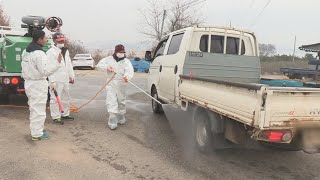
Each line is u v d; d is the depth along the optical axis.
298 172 5.38
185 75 6.77
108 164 5.40
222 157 5.93
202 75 7.27
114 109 7.51
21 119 8.13
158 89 8.79
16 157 5.55
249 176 5.11
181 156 5.89
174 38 8.23
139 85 17.36
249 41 7.90
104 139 6.75
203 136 6.04
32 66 6.08
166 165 5.43
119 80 7.58
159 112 9.34
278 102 4.45
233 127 5.30
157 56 9.32
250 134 4.80
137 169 5.23
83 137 6.84
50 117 8.45
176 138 6.96
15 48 8.57
